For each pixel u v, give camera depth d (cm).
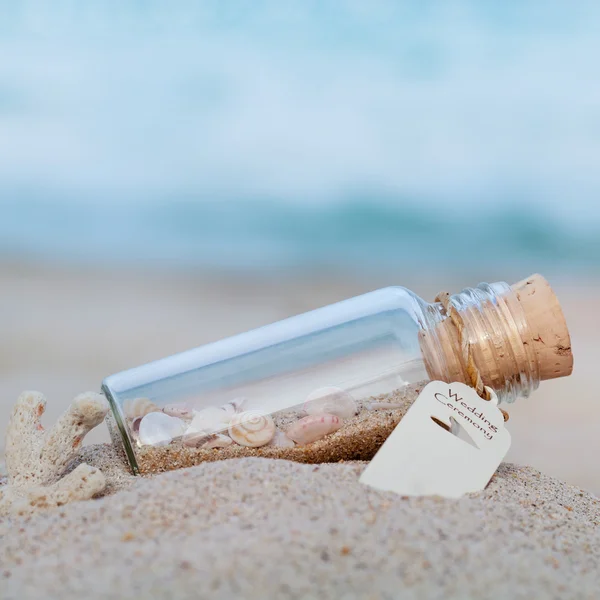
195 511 32
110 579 29
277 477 33
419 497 33
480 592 29
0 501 34
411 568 30
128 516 32
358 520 31
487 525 32
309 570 30
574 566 31
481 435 35
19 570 30
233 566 30
